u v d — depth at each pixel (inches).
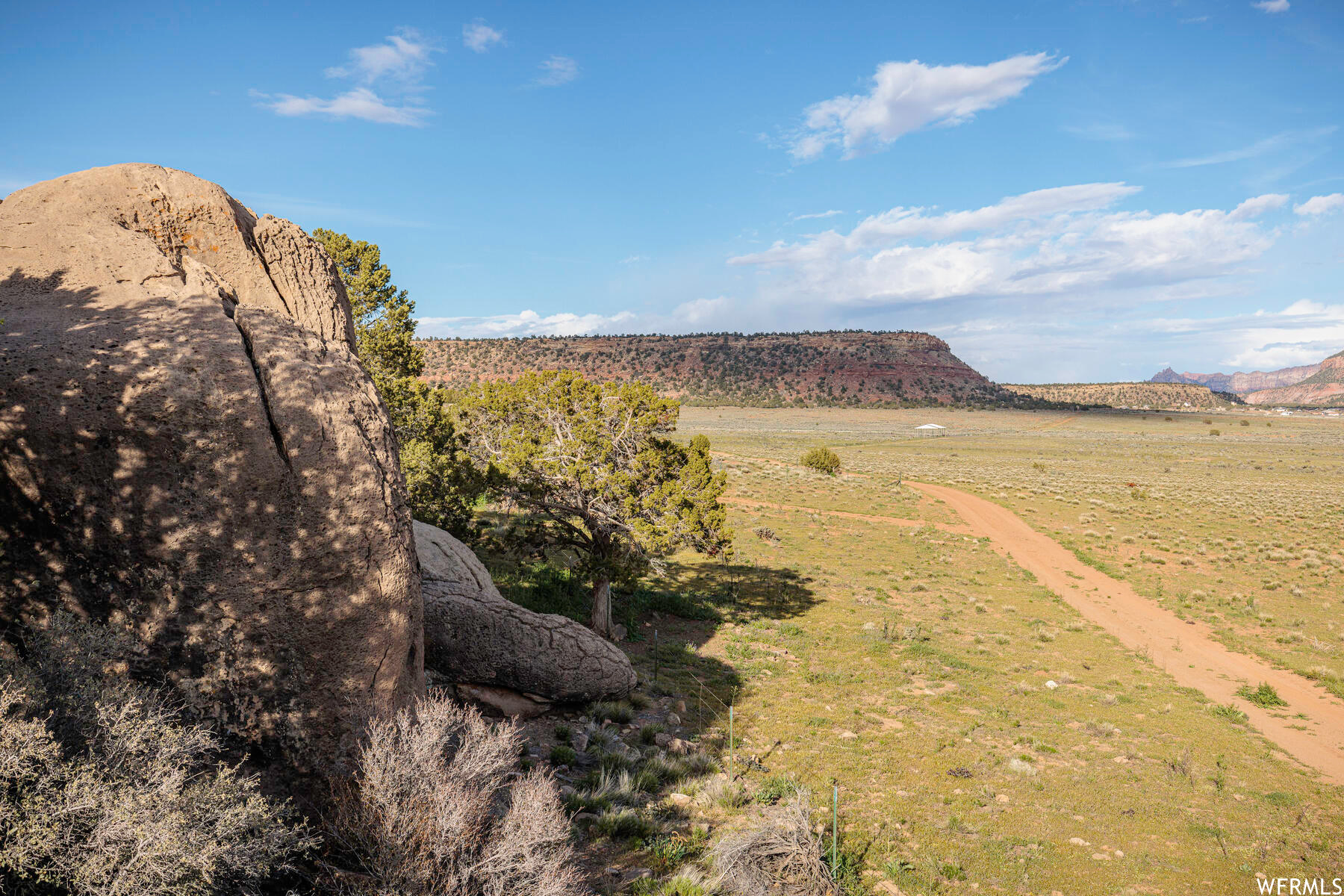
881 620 1049.5
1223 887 387.9
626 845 344.8
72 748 188.5
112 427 248.2
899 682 767.7
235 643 260.4
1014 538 1729.8
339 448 282.8
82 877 159.5
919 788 500.4
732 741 523.5
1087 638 979.9
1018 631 1014.4
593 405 822.5
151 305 281.4
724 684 725.9
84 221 301.9
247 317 293.9
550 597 939.3
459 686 503.8
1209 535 1658.5
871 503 2191.2
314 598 271.1
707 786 441.4
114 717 189.2
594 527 845.8
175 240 325.4
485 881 237.1
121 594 250.7
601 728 524.7
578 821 360.5
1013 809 477.4
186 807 178.2
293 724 267.9
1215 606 1114.1
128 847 165.3
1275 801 504.7
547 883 234.4
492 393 858.1
